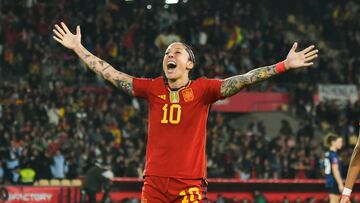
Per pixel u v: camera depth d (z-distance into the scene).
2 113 35.28
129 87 9.90
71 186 26.94
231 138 36.84
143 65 43.03
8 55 40.81
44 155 30.86
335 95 44.38
